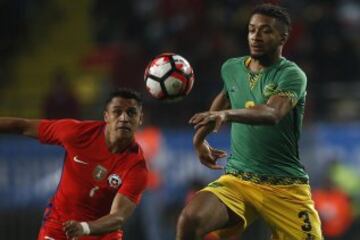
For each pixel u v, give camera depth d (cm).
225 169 2680
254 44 2544
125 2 6950
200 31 6253
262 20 2536
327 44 6281
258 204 2622
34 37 7325
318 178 5322
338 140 5384
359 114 5734
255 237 5188
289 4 6469
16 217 5206
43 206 5225
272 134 2589
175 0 6575
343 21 6750
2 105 6544
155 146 5266
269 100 2425
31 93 6931
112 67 6450
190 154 5303
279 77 2530
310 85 5841
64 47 7262
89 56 7062
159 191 5234
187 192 5244
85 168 2597
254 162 2620
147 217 5206
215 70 5872
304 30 6328
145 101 5741
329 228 5166
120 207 2519
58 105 5809
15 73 7069
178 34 6281
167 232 5216
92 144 2597
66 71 7081
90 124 2622
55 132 2630
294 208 2631
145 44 6419
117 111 2559
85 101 6281
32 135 2652
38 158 5234
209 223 2539
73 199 2616
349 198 5259
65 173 2628
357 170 5344
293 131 2616
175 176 5278
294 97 2430
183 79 2539
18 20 7138
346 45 6300
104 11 7069
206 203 2552
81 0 7588
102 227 2422
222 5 6481
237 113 2195
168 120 5653
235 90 2631
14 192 5219
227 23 6341
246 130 2612
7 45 7106
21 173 5231
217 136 5244
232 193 2608
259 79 2577
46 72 7088
